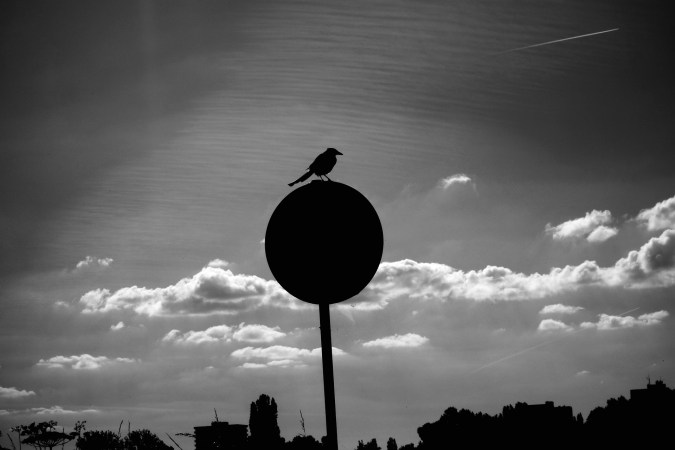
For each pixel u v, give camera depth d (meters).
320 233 8.36
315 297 8.40
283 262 8.44
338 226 8.38
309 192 8.52
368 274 8.49
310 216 8.39
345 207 8.47
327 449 7.93
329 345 8.27
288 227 8.45
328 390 8.08
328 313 8.41
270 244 8.54
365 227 8.50
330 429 7.97
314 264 8.34
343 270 8.36
